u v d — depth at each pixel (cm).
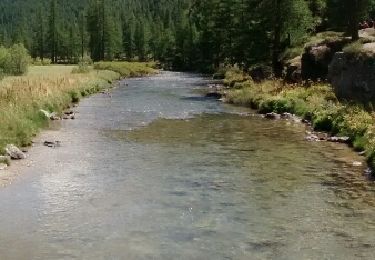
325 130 2698
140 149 2261
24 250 1146
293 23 5156
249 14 5781
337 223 1321
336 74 3291
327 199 1521
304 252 1139
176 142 2431
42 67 9969
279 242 1195
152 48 15712
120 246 1168
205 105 3966
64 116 3266
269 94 3859
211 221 1334
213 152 2194
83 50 15538
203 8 10525
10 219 1348
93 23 13812
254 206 1457
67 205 1468
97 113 3478
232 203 1484
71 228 1284
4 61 6694
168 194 1575
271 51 5512
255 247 1164
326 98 3284
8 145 2106
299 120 3081
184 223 1318
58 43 14750
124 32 16500
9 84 4231
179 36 12481
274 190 1617
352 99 3023
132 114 3434
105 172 1848
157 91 5234
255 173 1830
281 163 1980
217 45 9162
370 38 3478
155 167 1927
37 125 2762
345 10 4216
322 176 1780
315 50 4222
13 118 2506
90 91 4894
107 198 1534
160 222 1326
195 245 1175
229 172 1847
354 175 1791
